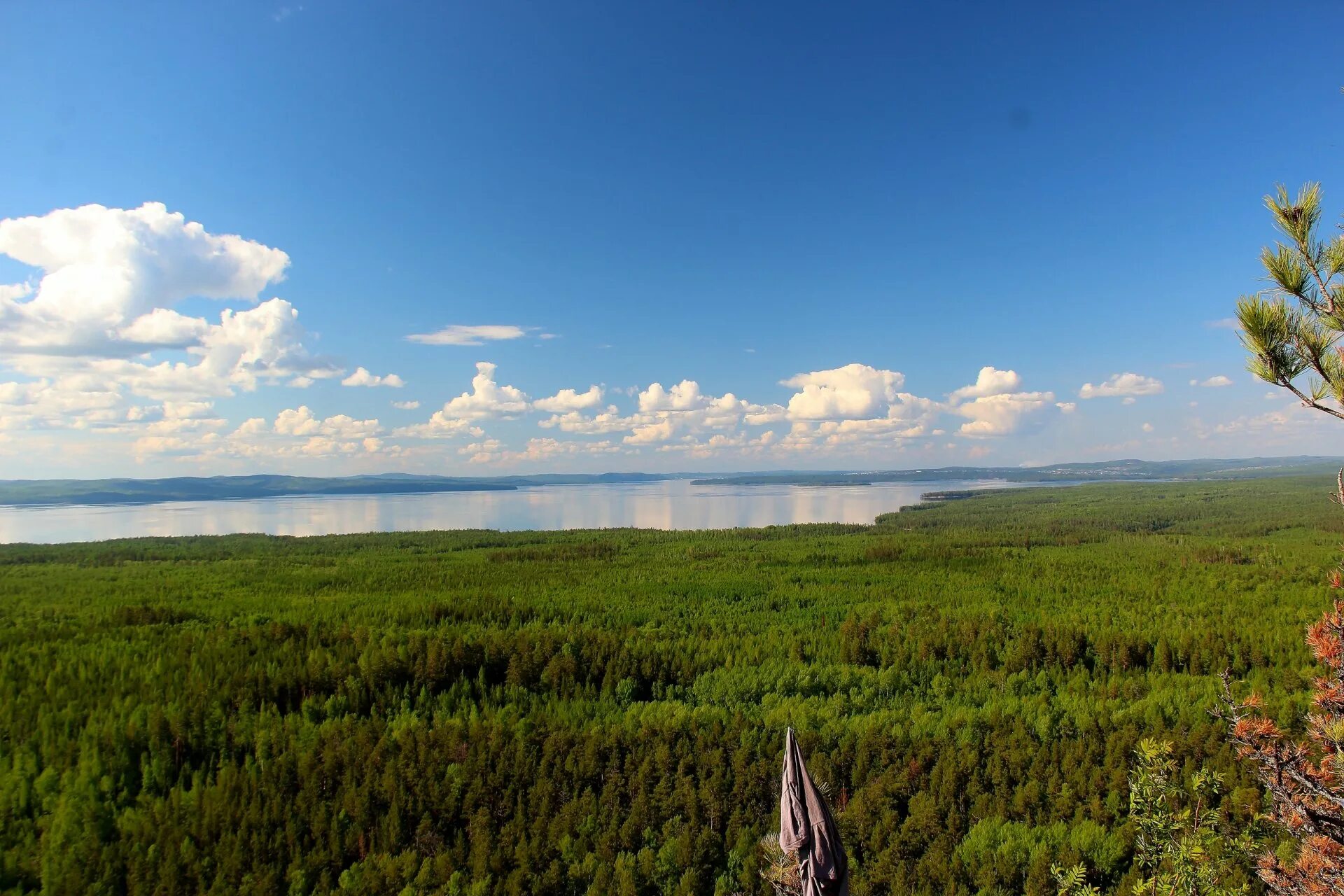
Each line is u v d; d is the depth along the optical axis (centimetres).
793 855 784
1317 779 907
